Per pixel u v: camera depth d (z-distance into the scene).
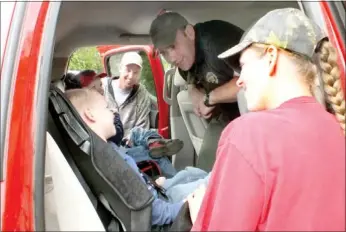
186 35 2.52
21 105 1.28
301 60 1.39
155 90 4.43
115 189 1.64
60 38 2.48
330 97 1.42
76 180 1.47
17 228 1.24
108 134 1.97
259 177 1.26
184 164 3.22
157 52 2.81
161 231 1.78
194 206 1.70
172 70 3.44
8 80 1.29
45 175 1.41
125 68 4.40
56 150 1.49
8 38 1.32
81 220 1.40
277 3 2.23
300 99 1.38
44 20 1.33
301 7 1.54
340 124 1.40
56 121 1.71
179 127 3.39
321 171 1.26
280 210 1.24
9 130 1.26
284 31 1.38
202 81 2.63
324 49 1.42
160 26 2.46
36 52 1.31
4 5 1.35
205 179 2.07
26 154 1.27
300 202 1.24
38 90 1.30
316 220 1.24
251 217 1.25
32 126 1.28
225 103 2.69
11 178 1.25
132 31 2.68
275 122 1.31
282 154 1.26
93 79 2.12
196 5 2.32
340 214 1.25
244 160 1.28
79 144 1.66
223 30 2.53
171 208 1.78
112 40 2.79
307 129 1.30
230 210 1.27
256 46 1.42
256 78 1.42
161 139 2.61
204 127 3.08
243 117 1.36
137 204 1.65
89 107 1.95
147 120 4.50
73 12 2.14
